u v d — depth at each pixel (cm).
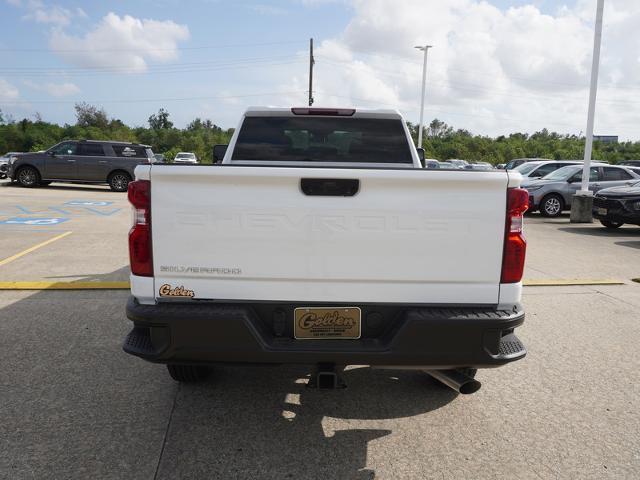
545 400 368
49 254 822
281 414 340
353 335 280
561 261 872
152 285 278
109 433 310
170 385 378
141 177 272
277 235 273
